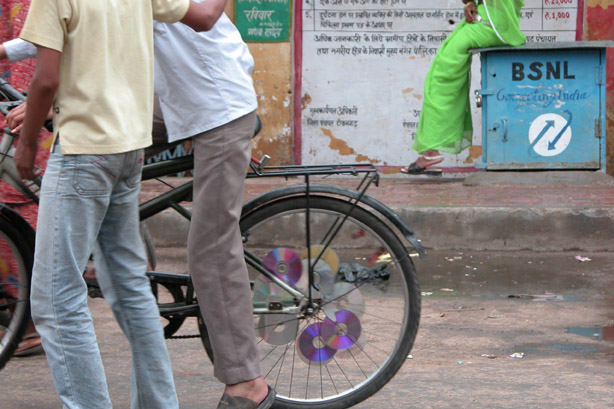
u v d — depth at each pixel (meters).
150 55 2.91
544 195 8.37
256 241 3.87
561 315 5.40
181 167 3.44
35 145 2.84
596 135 9.16
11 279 3.74
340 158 10.84
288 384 3.67
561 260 7.05
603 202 7.83
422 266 6.88
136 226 3.08
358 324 3.67
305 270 3.63
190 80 3.22
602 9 10.49
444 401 3.84
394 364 3.65
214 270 3.26
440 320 5.30
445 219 7.48
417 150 9.45
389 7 10.61
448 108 9.20
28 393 3.91
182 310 3.48
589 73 9.10
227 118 3.23
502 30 8.85
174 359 4.46
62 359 2.86
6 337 3.77
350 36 10.66
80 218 2.82
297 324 3.66
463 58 9.08
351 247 3.91
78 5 2.70
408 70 10.70
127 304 3.08
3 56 3.32
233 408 3.29
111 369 4.30
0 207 3.65
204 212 3.25
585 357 4.52
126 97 2.84
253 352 3.32
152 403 3.13
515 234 7.44
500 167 9.29
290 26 10.65
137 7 2.86
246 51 3.40
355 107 10.77
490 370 4.30
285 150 10.80
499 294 5.98
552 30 10.59
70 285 2.85
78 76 2.74
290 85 10.71
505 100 9.20
